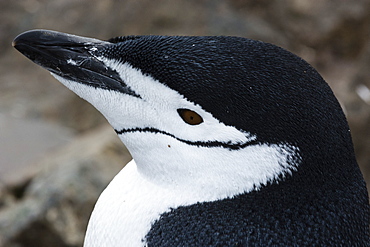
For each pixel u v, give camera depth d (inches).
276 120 115.6
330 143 116.8
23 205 320.5
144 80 127.1
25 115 510.6
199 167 123.1
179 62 123.6
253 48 122.6
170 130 125.1
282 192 118.1
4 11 630.5
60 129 492.7
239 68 119.2
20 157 427.2
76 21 591.5
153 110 126.3
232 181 121.0
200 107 119.5
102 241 132.6
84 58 138.2
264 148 117.0
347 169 120.0
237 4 582.2
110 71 133.9
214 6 567.5
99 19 582.2
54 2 621.0
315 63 582.6
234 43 124.3
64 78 139.6
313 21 592.7
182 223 121.8
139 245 124.9
